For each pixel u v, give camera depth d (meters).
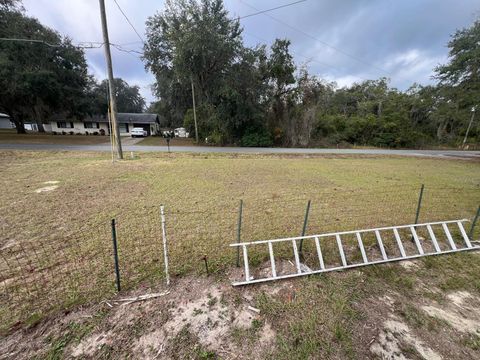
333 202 4.87
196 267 2.41
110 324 1.67
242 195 5.15
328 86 27.12
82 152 10.90
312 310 1.88
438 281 2.35
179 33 16.88
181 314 1.79
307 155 14.03
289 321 1.76
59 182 5.65
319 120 23.80
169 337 1.59
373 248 2.96
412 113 30.05
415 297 2.10
